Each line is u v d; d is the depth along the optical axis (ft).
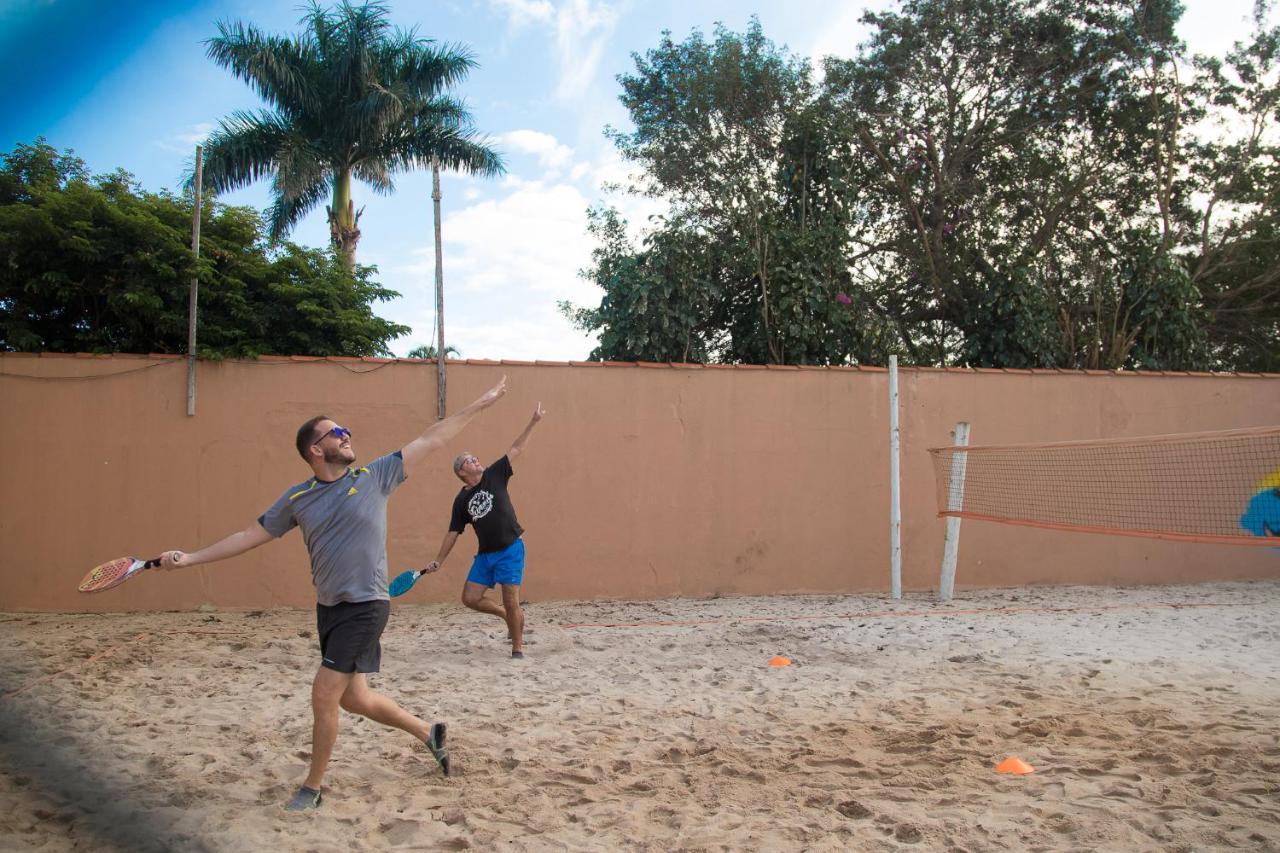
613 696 20.07
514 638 23.98
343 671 13.00
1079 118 70.08
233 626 28.48
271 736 16.89
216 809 13.26
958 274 67.56
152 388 31.50
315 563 13.14
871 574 35.73
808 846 12.10
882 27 68.33
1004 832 12.51
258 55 63.00
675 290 44.91
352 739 16.71
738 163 63.67
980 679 21.36
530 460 33.58
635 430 34.35
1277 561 38.17
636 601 33.73
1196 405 38.27
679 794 14.02
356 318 38.06
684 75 64.54
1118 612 30.07
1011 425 37.11
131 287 32.99
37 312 34.19
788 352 47.57
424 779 14.66
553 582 33.60
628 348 44.06
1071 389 37.58
